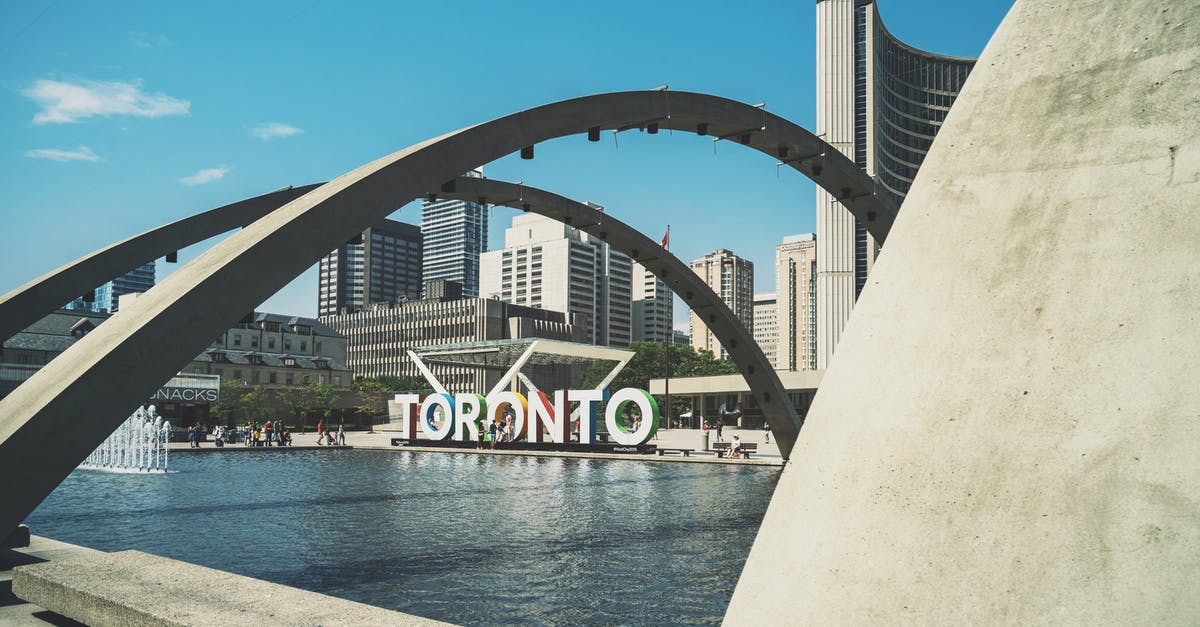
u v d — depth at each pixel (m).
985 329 3.07
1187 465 2.50
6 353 88.44
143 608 5.35
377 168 10.60
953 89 181.62
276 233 9.18
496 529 17.23
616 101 15.15
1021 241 3.16
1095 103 3.25
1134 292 2.84
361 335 186.62
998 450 2.85
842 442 3.20
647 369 127.38
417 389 153.88
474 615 10.12
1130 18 3.35
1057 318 2.94
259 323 118.38
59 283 14.81
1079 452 2.69
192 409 90.62
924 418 3.05
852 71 147.50
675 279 30.39
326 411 106.31
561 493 24.89
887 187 164.00
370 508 21.09
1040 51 3.54
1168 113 3.04
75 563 6.94
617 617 10.00
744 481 29.05
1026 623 2.54
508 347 60.00
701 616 10.04
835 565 2.96
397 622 4.92
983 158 3.43
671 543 15.36
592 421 48.22
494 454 48.88
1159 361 2.69
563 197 25.05
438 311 172.25
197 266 9.30
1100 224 3.01
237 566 13.20
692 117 16.73
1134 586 2.43
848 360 3.38
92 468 37.53
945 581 2.73
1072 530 2.60
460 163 11.83
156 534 16.73
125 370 7.83
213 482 29.52
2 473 7.05
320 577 12.31
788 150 19.56
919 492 2.92
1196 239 2.79
